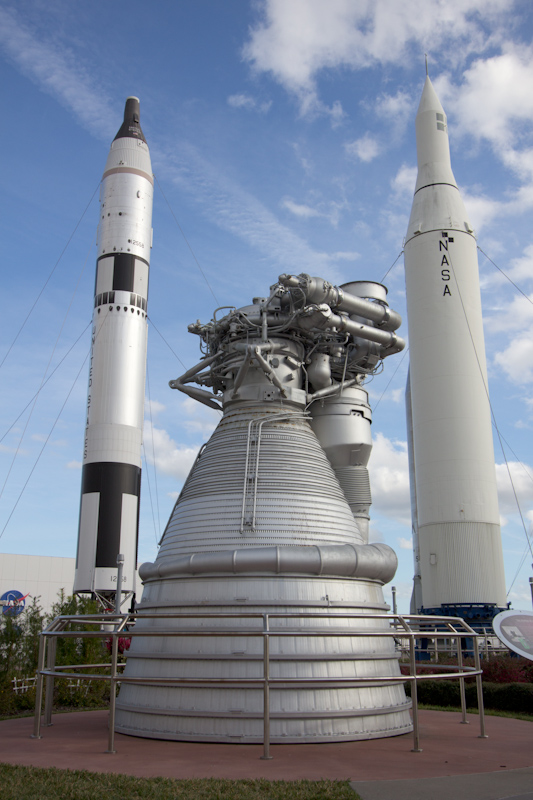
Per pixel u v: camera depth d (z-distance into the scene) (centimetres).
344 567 1736
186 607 1714
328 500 1953
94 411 4678
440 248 4288
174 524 1978
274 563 1686
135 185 5094
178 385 2333
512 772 1271
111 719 1478
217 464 2008
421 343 4244
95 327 4841
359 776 1224
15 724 2000
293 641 1616
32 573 7856
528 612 2258
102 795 1048
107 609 4356
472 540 3950
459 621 1831
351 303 2227
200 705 1592
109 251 4941
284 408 2139
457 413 4075
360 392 2448
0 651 2502
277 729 1545
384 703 1705
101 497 4494
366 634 1538
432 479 4088
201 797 1041
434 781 1184
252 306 2200
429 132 4581
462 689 2048
